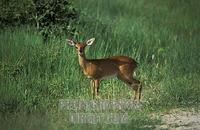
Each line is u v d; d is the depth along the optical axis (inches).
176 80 1374.3
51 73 1352.1
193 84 1353.3
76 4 1850.4
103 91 1302.9
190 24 1878.7
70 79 1315.2
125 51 1534.2
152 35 1673.2
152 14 1948.8
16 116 1142.3
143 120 1128.2
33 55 1379.2
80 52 1252.5
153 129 1078.4
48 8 1540.4
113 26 1685.5
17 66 1328.7
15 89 1232.2
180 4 2052.2
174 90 1293.1
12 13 1555.1
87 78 1336.1
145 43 1604.3
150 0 2053.4
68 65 1371.8
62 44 1435.8
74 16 1566.2
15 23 1549.0
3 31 1510.8
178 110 1205.1
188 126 1107.3
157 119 1137.4
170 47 1608.0
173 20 1910.7
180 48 1593.3
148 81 1384.1
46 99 1227.9
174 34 1756.9
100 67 1258.6
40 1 1550.2
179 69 1461.6
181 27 1841.8
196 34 1786.4
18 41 1435.8
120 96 1285.7
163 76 1408.7
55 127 1090.7
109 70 1268.5
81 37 1523.1
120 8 1964.8
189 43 1641.2
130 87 1282.0
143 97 1285.7
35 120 1122.0
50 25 1529.3
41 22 1534.2
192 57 1529.3
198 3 2050.9
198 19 1950.1
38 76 1323.8
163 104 1231.5
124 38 1598.2
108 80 1349.7
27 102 1193.4
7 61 1368.1
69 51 1414.9
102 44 1482.5
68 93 1272.1
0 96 1200.8
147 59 1525.6
